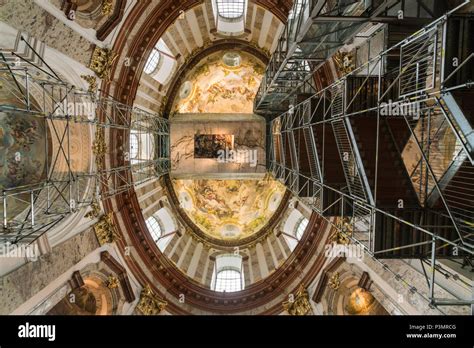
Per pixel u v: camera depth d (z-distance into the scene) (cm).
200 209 2498
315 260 1694
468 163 761
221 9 2041
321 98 1189
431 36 633
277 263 1969
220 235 2433
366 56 1210
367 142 875
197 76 2273
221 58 2248
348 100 964
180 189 2403
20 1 948
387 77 921
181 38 1948
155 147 2019
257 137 2320
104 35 1385
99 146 1404
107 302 1472
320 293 1567
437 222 779
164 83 2103
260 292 1788
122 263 1595
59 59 1137
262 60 2133
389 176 827
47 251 1087
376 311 1330
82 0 1223
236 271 2241
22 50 959
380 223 795
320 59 1192
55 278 1128
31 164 1242
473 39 505
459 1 735
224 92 2461
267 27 1883
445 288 826
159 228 2064
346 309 1462
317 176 1265
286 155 1759
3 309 894
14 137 1198
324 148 1169
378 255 788
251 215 2467
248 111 2481
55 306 1272
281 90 1722
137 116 1786
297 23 1020
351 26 907
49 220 1128
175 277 1795
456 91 501
